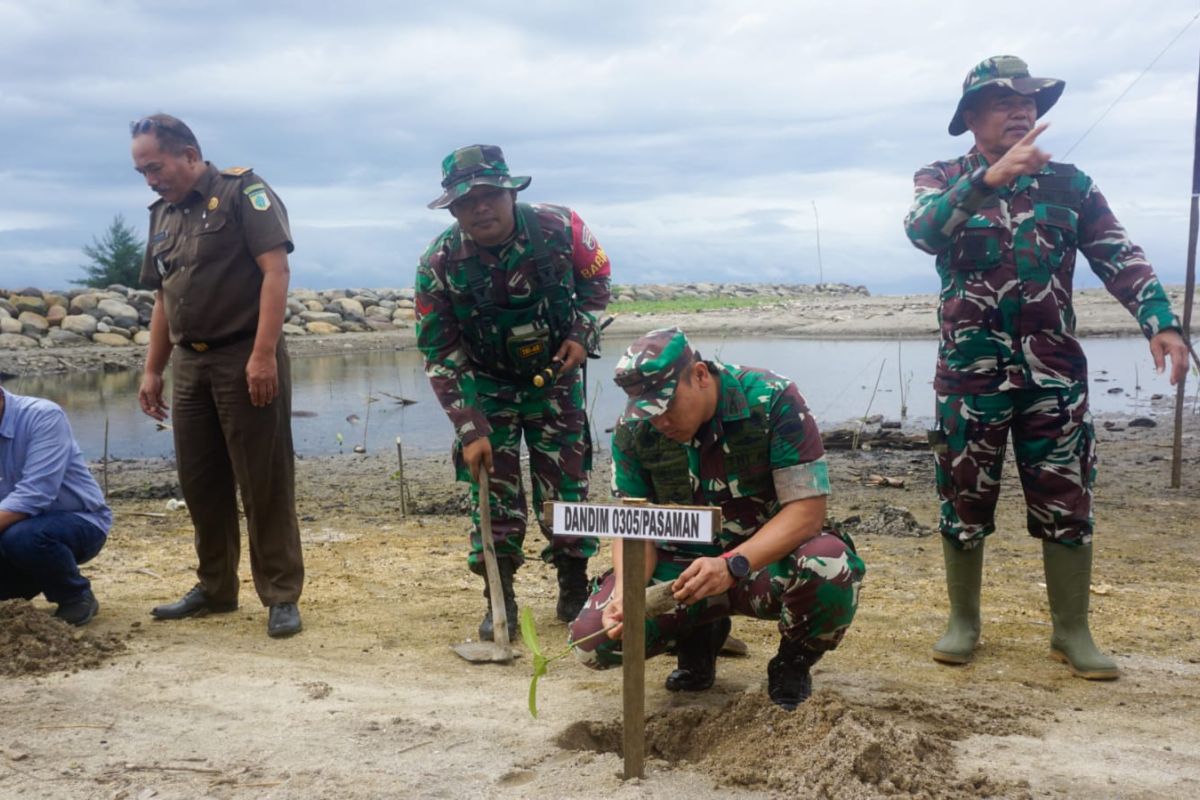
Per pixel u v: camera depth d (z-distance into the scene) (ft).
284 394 16.06
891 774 10.10
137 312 82.12
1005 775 10.55
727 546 12.26
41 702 12.75
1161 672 13.92
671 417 11.02
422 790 10.32
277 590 15.98
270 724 12.08
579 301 16.02
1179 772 10.67
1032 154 12.60
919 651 14.83
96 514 16.53
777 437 11.30
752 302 122.31
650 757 11.15
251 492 15.83
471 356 15.64
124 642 15.35
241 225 15.70
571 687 13.37
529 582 19.13
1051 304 13.76
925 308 99.04
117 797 10.29
